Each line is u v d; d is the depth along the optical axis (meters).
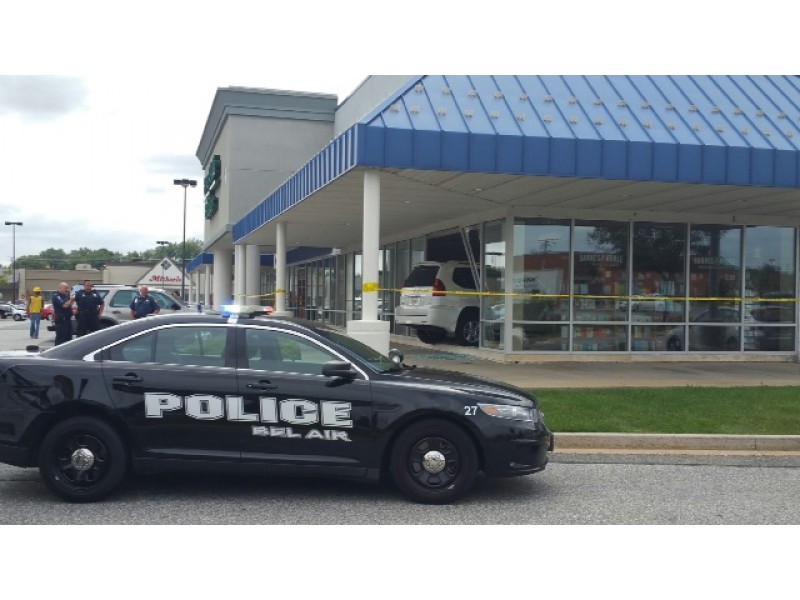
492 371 14.57
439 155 12.40
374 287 12.91
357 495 7.04
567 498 7.10
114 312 21.09
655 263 17.33
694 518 6.49
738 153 13.34
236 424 6.65
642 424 9.74
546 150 12.70
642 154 13.00
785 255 18.17
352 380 6.79
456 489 6.75
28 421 6.53
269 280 46.47
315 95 35.16
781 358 17.80
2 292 110.81
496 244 17.23
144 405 6.60
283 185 19.25
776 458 8.91
